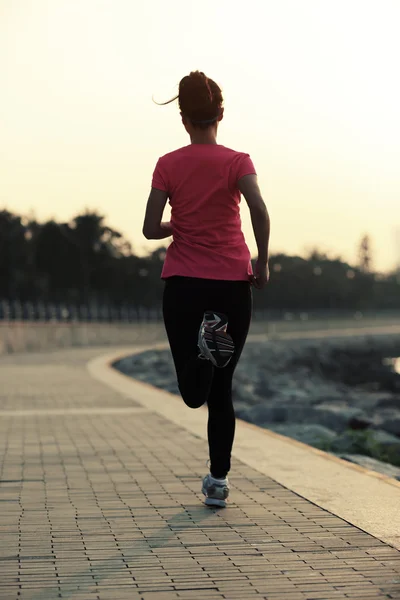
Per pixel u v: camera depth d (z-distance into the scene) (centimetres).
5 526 639
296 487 800
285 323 14638
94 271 13488
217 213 645
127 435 1238
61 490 793
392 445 1430
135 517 671
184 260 643
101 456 1020
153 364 4566
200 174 642
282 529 627
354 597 462
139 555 554
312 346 11325
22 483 830
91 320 9388
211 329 602
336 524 643
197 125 661
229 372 675
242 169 641
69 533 616
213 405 695
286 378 5625
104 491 787
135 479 855
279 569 520
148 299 14338
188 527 634
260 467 923
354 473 884
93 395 2003
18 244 12031
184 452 1058
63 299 12938
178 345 648
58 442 1154
